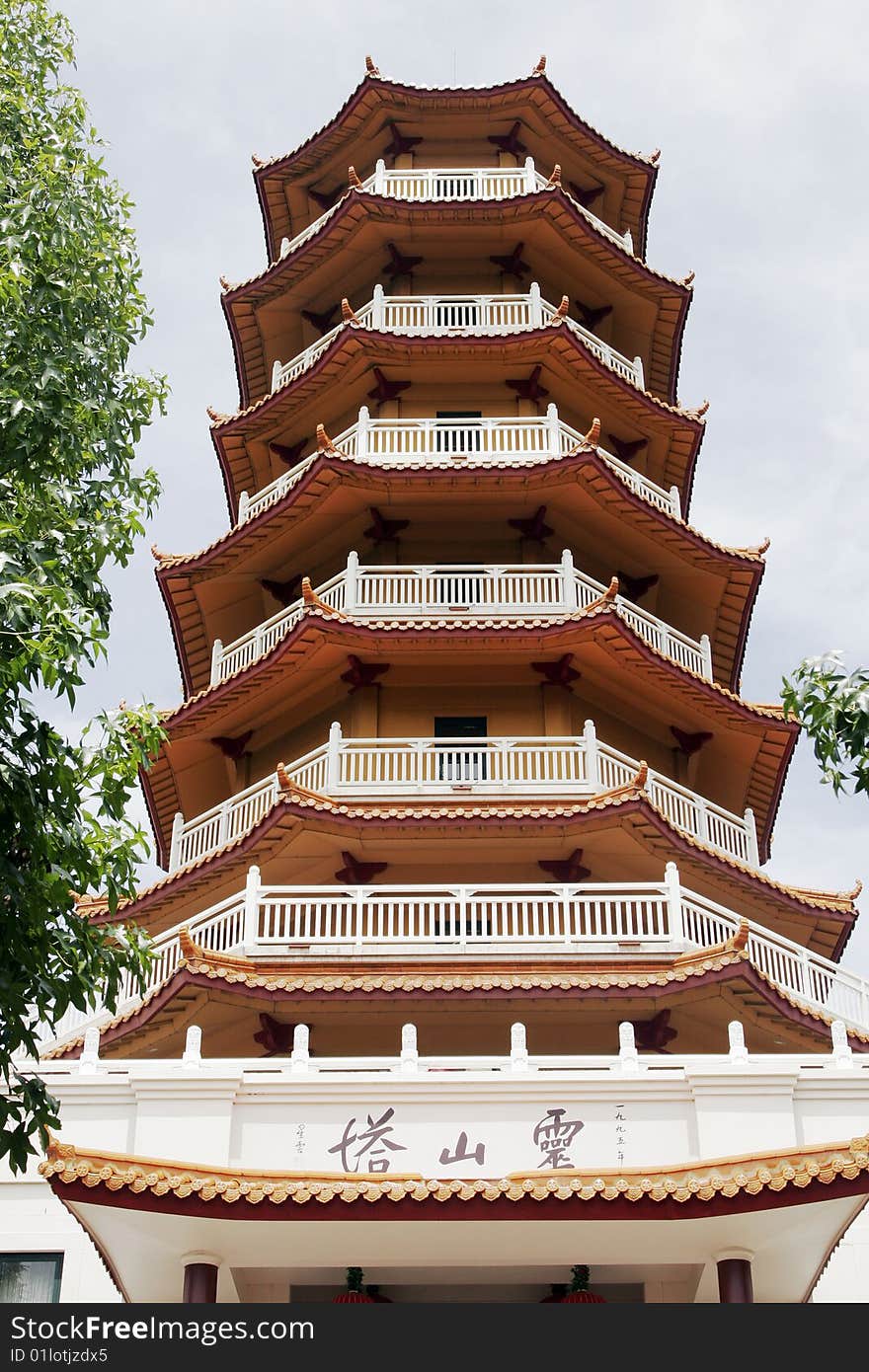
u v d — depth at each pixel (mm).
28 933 16766
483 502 33625
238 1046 27125
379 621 31062
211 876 29812
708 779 35594
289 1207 18812
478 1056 24188
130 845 18047
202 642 37500
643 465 38219
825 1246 19781
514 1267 20766
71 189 21719
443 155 40500
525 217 37062
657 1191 18734
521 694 32219
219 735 33938
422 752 29719
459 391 36094
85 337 20688
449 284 38469
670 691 32719
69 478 19922
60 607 17047
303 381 35906
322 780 30266
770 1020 26562
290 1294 21641
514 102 39406
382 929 27688
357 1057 24438
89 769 17859
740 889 30656
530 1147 21391
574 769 30703
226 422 37344
